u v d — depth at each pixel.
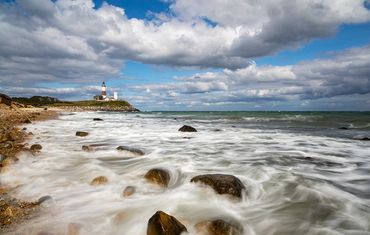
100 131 19.09
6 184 6.09
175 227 3.78
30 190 5.74
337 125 25.98
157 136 16.09
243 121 33.56
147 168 7.69
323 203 5.12
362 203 5.11
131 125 25.77
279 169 7.62
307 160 9.00
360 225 4.27
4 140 11.63
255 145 12.40
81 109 110.81
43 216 4.43
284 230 4.21
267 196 5.55
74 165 7.96
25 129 17.53
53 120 30.61
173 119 39.50
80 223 4.25
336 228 4.20
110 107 133.75
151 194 5.61
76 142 12.79
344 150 10.98
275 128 22.56
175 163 8.40
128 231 4.12
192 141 13.85
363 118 36.03
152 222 3.75
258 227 4.33
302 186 5.95
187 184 6.03
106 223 4.33
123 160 8.73
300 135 16.61
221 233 3.88
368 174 7.22
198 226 4.03
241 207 5.02
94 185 6.10
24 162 7.86
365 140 14.00
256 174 7.03
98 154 9.62
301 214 4.70
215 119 39.16
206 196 5.37
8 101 50.03
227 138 15.09
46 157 8.80
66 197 5.39
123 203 5.14
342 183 6.37
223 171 7.43
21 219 4.29
